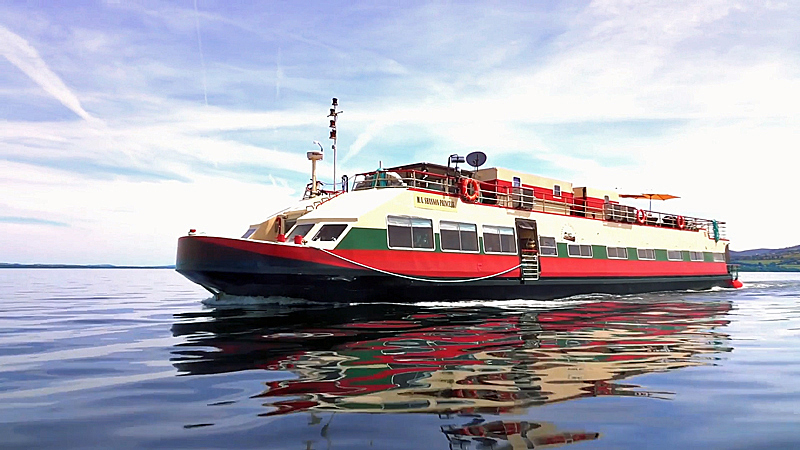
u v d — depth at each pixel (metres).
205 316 16.20
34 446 4.94
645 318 16.20
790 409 6.18
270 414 5.86
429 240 20.84
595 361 8.93
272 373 7.91
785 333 12.77
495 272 22.66
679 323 14.85
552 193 28.61
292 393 6.74
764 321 15.49
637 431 5.36
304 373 7.90
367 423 5.55
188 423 5.57
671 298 26.45
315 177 24.64
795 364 8.80
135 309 20.20
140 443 5.00
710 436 5.25
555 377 7.70
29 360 9.28
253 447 4.88
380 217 19.59
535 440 5.07
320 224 19.25
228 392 6.82
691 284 34.97
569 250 26.80
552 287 25.30
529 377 7.68
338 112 25.11
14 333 13.16
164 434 5.23
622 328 13.59
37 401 6.48
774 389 7.10
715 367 8.51
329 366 8.40
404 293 19.83
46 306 22.38
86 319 16.53
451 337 11.62
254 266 17.48
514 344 10.73
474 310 18.22
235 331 12.59
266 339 11.27
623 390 6.98
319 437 5.12
